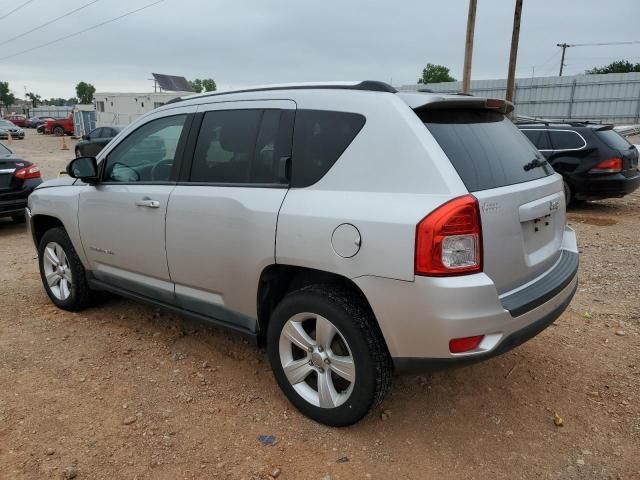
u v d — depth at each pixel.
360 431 3.03
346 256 2.70
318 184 2.91
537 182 3.08
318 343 2.96
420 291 2.50
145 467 2.72
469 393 3.44
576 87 33.75
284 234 2.93
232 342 4.16
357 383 2.81
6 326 4.46
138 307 4.89
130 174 4.02
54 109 90.56
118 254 4.07
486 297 2.52
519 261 2.80
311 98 3.06
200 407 3.26
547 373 3.69
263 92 3.32
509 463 2.78
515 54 17.38
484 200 2.56
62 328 4.43
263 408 3.25
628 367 3.76
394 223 2.54
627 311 4.77
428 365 2.63
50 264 4.88
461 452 2.87
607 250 7.04
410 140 2.64
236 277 3.26
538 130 10.00
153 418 3.13
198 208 3.39
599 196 9.59
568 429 3.06
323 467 2.74
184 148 3.63
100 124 43.84
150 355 3.94
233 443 2.92
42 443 2.89
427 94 2.83
